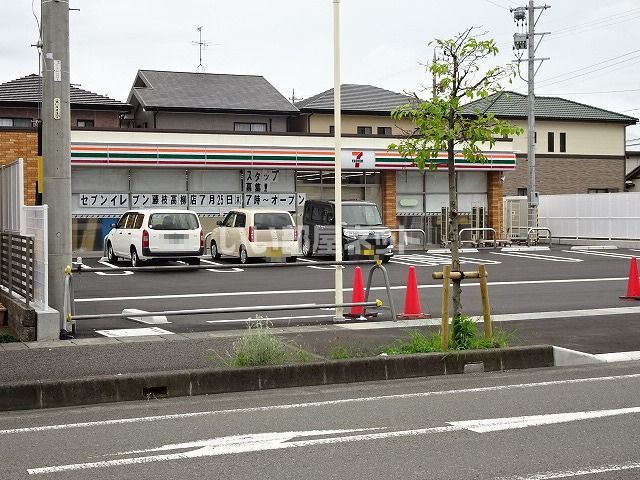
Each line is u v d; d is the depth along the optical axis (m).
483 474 5.30
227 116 35.56
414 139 9.94
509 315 13.43
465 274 9.73
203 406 7.64
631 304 15.26
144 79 37.50
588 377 8.88
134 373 8.24
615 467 5.45
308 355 9.25
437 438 6.25
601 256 28.05
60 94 11.48
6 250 12.82
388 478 5.22
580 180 47.38
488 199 33.56
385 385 8.64
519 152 46.12
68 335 10.95
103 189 28.02
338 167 12.93
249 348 8.84
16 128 26.02
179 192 29.02
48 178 11.46
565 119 46.97
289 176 30.53
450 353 9.27
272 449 5.96
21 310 10.70
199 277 21.22
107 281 20.09
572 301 15.84
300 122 39.72
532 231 32.91
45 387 7.73
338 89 12.88
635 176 49.50
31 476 5.33
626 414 7.02
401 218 32.16
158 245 23.12
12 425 6.90
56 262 11.46
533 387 8.33
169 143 28.23
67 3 11.55
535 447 5.96
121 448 6.05
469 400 7.71
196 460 5.69
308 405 7.59
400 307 14.83
